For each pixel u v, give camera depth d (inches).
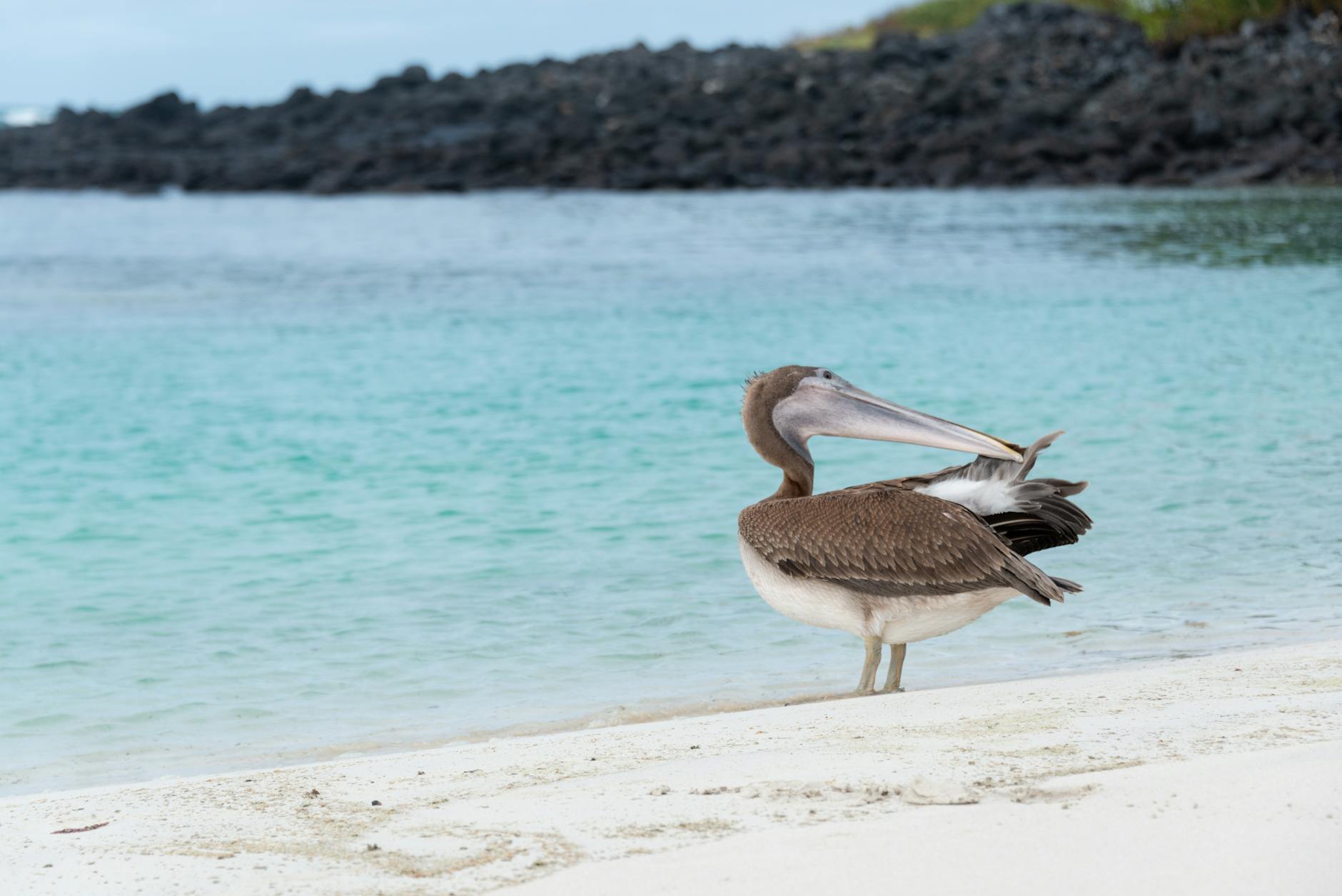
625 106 2640.3
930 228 1552.7
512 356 814.5
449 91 2989.7
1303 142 2012.8
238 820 179.3
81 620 346.9
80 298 1127.6
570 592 365.4
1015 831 145.6
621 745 215.8
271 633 335.3
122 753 255.3
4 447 579.2
